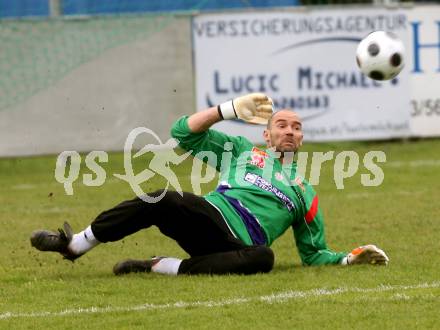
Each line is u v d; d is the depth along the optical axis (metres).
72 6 62.06
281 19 56.53
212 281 25.22
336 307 22.30
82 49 55.31
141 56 55.72
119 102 55.59
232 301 23.08
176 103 56.09
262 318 21.52
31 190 47.19
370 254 26.72
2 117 54.69
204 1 62.62
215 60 56.28
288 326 20.86
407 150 58.25
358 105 57.38
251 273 25.97
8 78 54.84
